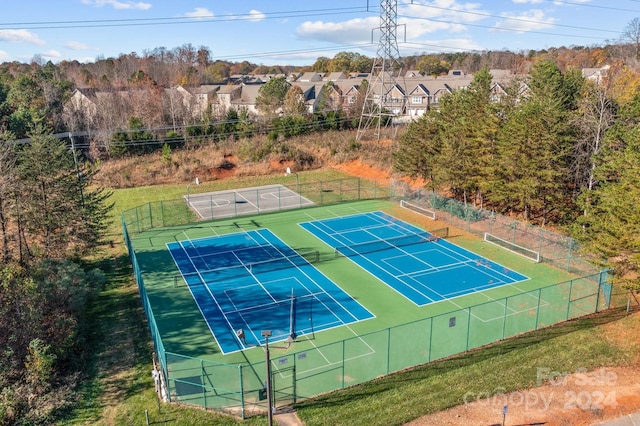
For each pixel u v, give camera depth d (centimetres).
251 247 4216
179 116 9119
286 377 2381
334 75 16350
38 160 3528
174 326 2936
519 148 3938
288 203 5472
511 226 4119
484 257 3906
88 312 3142
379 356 2541
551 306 3023
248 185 6272
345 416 2078
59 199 3641
